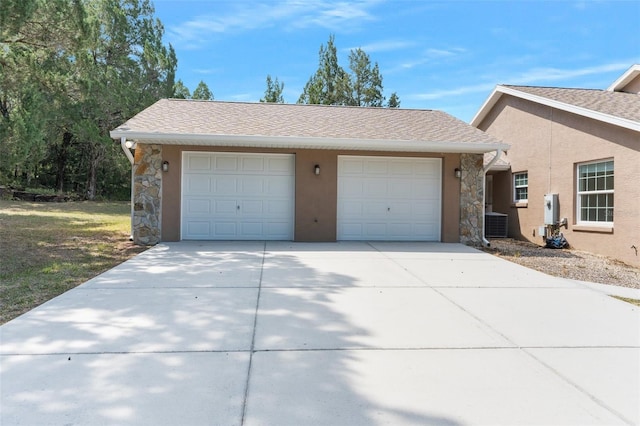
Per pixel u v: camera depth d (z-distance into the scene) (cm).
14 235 1086
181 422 245
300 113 1257
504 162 1462
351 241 1109
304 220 1084
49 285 583
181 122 1055
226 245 990
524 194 1403
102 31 2492
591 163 1102
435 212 1148
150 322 423
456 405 270
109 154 2612
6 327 402
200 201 1071
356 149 1080
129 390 282
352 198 1123
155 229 1029
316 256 862
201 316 446
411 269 744
